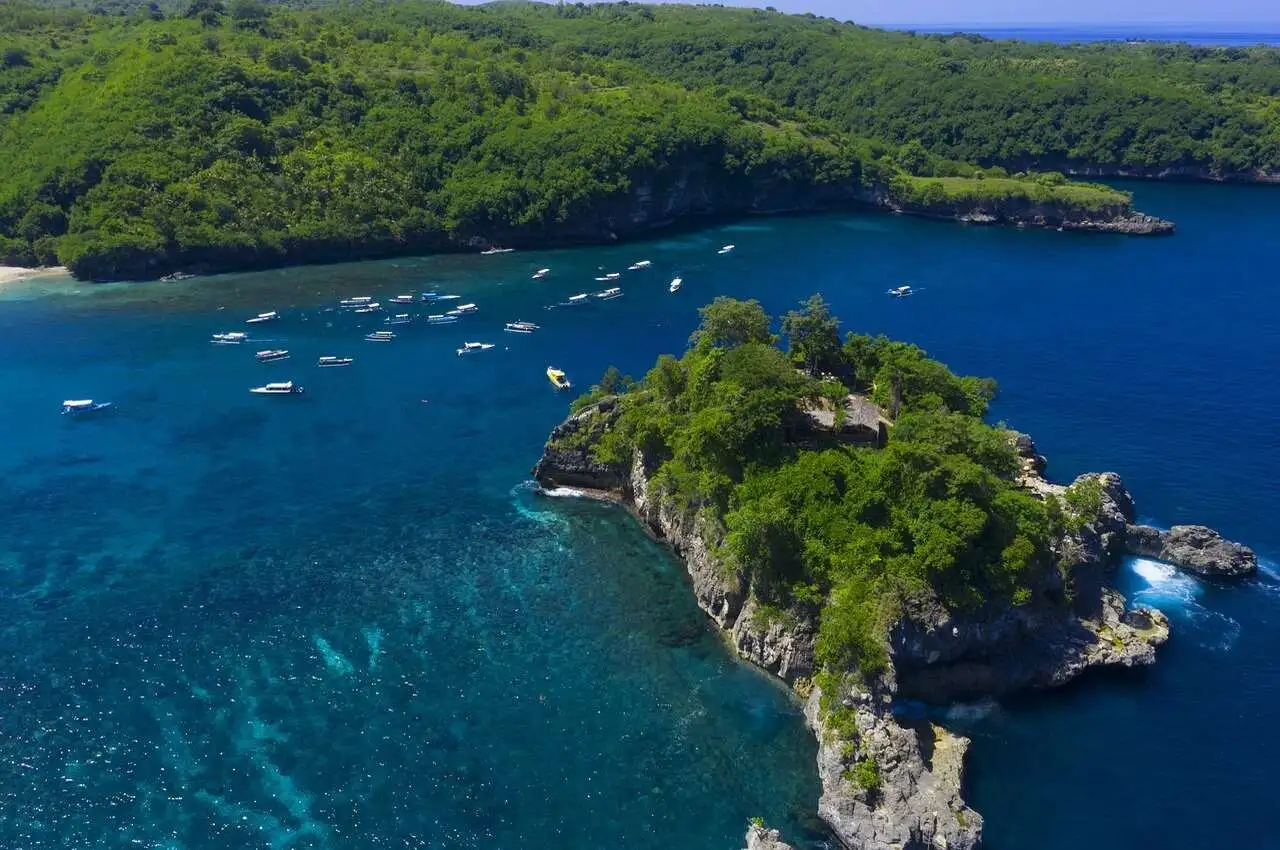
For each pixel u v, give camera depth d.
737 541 85.81
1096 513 97.81
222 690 82.25
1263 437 130.00
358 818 68.88
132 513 112.31
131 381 152.12
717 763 74.31
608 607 94.56
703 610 93.94
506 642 89.06
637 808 70.06
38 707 80.00
